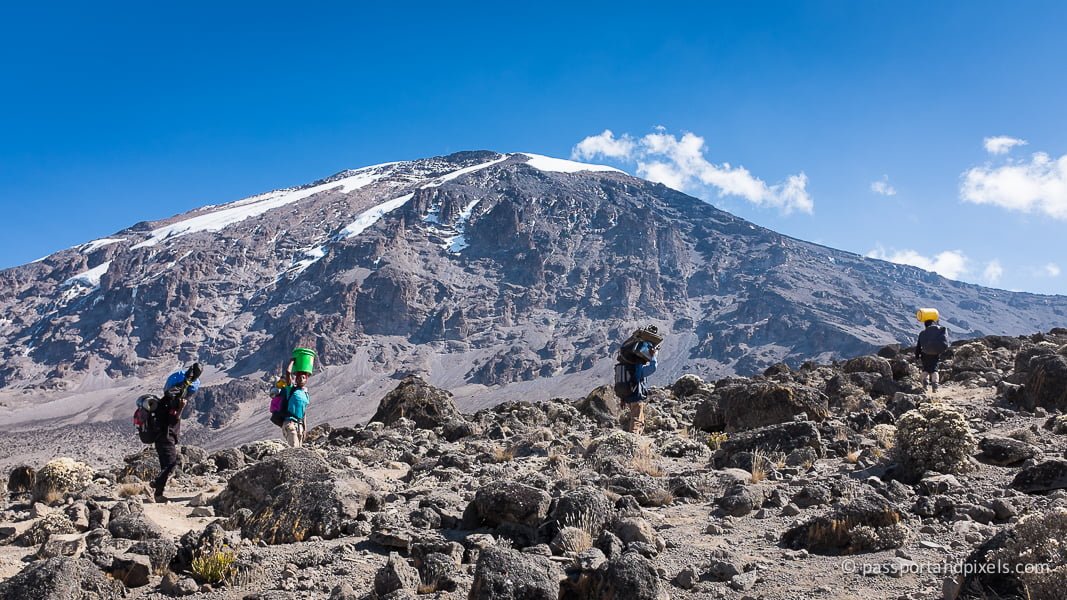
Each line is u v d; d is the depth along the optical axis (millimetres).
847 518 6629
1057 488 7762
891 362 21984
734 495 8172
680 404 20375
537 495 7301
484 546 6391
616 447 11680
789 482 9367
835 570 5898
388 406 19547
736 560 6254
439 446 14719
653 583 5223
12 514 9672
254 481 9039
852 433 12609
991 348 27812
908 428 9617
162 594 6047
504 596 5246
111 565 6301
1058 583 4516
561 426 17234
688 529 7426
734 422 15094
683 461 11812
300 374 13305
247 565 6371
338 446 15789
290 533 7406
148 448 13828
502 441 15023
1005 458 9531
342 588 5777
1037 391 14898
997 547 5195
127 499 9562
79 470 11539
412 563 6430
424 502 8227
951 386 19922
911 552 6121
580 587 5414
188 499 10469
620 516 7297
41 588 5488
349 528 7559
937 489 8156
